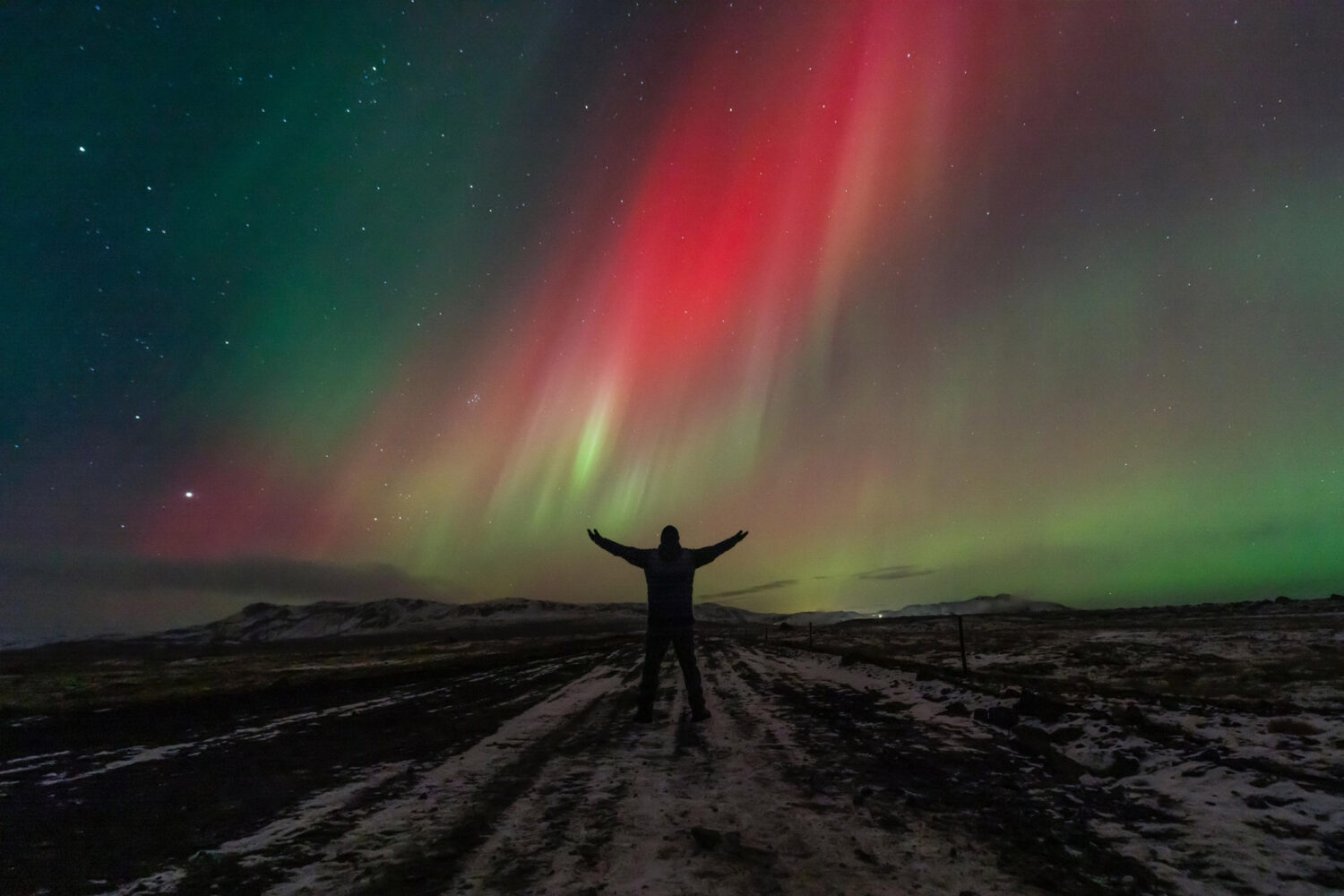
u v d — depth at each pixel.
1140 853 2.73
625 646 29.92
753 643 27.47
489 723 6.90
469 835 3.18
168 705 9.30
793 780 4.11
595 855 2.87
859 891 2.42
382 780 4.38
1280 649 10.27
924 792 3.75
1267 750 4.05
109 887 2.64
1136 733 4.67
